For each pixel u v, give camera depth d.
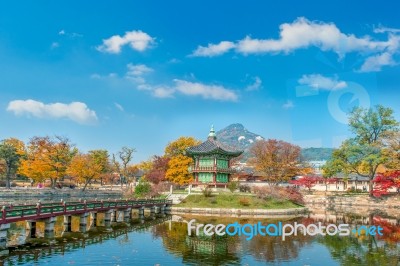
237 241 38.47
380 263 29.52
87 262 28.22
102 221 55.12
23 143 103.12
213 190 82.44
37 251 31.48
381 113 87.50
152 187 87.25
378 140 86.44
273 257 31.23
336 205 94.50
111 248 33.75
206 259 30.14
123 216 58.69
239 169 127.06
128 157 125.56
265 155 98.56
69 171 94.88
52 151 87.44
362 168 96.12
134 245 35.50
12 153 92.75
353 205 91.81
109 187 127.88
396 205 85.19
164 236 41.41
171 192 81.19
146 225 51.94
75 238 38.62
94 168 97.81
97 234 42.06
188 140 109.12
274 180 101.62
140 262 28.70
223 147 90.75
